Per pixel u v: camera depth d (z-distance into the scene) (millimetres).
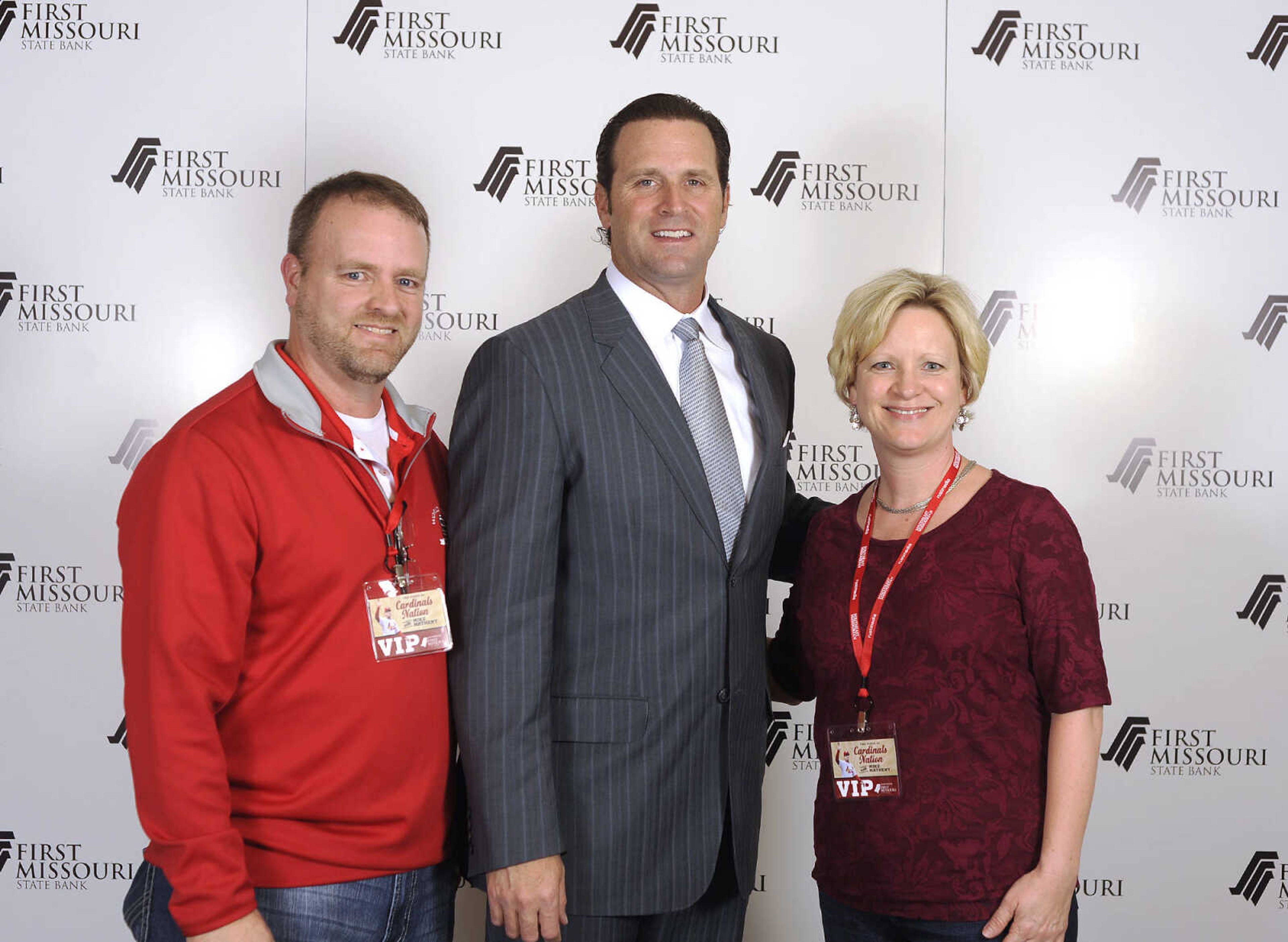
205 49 2643
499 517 1613
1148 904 2666
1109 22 2666
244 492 1479
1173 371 2684
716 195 1812
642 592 1652
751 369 1879
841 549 1747
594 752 1641
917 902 1542
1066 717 1537
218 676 1447
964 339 1688
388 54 2658
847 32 2668
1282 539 2684
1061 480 2689
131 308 2646
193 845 1377
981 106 2674
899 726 1580
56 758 2627
